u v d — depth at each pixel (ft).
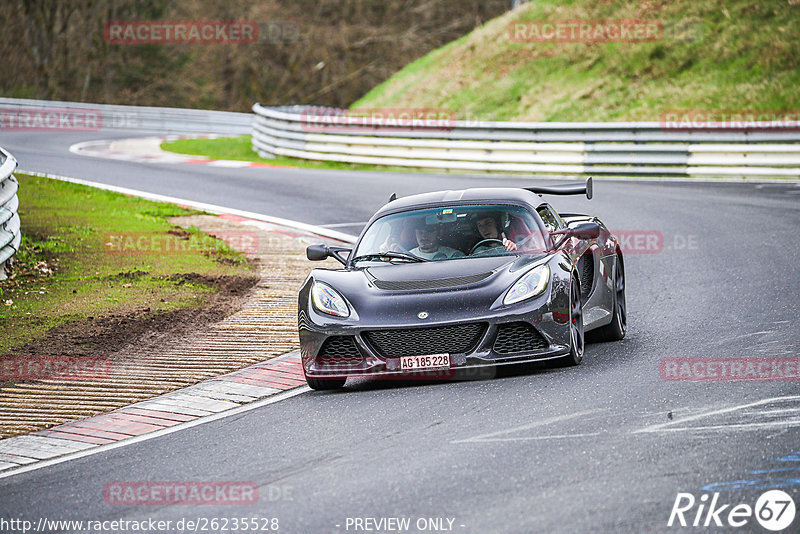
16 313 122.01
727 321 106.22
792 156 254.27
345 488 59.67
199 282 141.59
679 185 246.06
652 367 86.79
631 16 424.05
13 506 62.39
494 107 410.52
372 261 97.30
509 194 102.73
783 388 76.02
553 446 64.59
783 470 57.00
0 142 410.11
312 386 90.07
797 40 363.76
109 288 136.56
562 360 90.17
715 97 353.72
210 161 335.67
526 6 484.33
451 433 69.92
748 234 167.02
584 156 278.87
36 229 180.55
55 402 88.94
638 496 54.13
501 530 50.55
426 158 305.53
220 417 81.87
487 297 86.02
